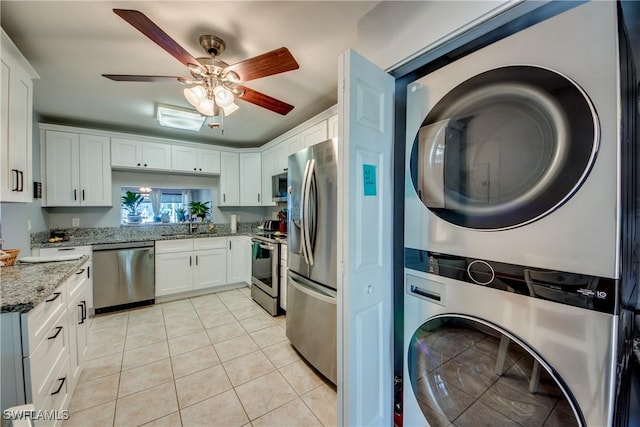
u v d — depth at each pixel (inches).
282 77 88.3
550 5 35.4
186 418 60.7
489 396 39.8
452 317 43.7
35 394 45.5
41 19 59.6
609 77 29.2
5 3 54.4
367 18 56.9
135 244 126.0
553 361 33.4
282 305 116.7
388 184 50.1
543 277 34.0
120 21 60.5
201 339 97.1
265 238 128.0
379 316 49.5
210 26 62.8
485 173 39.8
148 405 64.5
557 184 32.8
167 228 157.9
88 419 59.9
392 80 51.1
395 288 52.9
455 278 43.3
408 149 50.5
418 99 48.8
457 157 43.2
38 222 112.4
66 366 61.2
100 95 99.1
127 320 113.0
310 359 78.2
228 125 137.6
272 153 151.3
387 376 51.4
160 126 136.3
